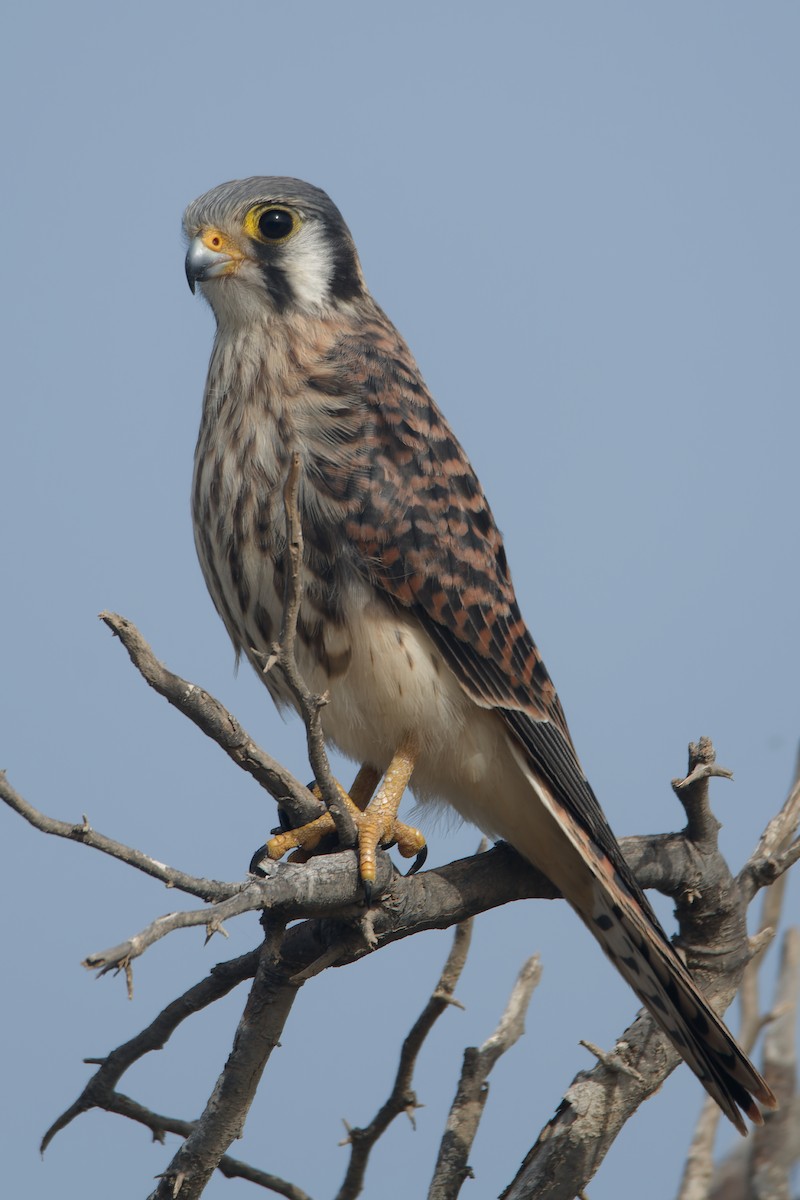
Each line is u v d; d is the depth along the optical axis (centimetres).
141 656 589
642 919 746
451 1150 715
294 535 557
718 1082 706
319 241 906
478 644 837
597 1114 722
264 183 908
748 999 727
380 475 828
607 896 775
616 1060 711
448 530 843
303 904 616
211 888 532
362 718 838
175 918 448
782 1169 646
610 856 768
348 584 820
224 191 902
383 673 823
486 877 769
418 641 830
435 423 875
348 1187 736
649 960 746
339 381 847
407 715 827
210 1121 655
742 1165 672
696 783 735
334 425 830
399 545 824
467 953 741
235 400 854
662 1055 738
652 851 773
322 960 626
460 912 748
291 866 625
